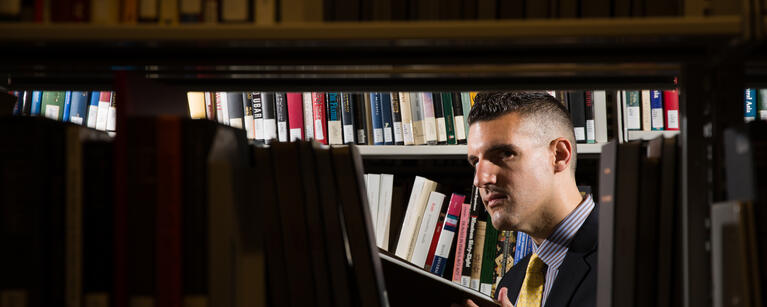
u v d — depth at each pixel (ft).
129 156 2.32
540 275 5.35
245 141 2.68
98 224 2.36
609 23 2.10
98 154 2.38
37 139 2.31
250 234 2.40
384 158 6.87
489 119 5.33
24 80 3.47
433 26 2.14
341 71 3.04
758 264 2.10
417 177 6.88
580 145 6.25
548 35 2.11
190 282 2.30
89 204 2.36
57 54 2.61
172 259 2.29
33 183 2.30
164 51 2.61
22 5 2.28
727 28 2.07
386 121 6.64
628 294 2.47
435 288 3.79
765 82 3.10
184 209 2.31
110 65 2.77
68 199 2.33
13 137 2.31
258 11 2.26
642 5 2.29
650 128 6.23
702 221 2.42
